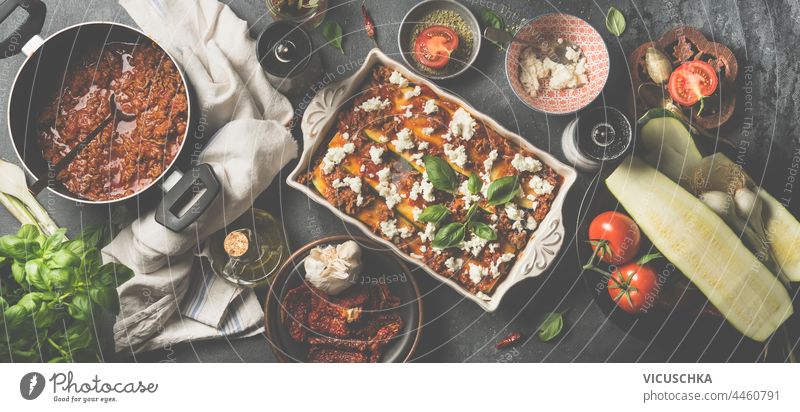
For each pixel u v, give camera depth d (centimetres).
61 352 110
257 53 116
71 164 114
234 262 121
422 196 116
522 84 122
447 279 114
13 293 112
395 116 117
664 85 122
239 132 117
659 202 119
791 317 124
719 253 119
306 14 124
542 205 116
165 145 114
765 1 127
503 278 117
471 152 117
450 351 125
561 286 126
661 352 126
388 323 119
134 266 119
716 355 125
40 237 105
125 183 114
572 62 121
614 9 127
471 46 124
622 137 118
